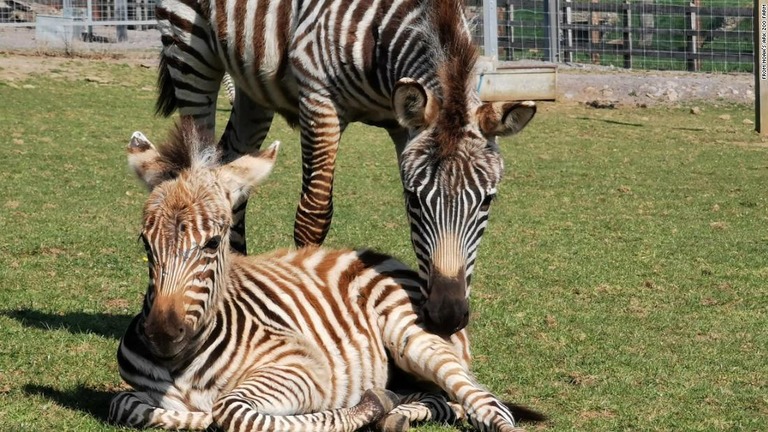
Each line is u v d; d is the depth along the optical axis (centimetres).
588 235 1180
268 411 494
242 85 813
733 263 1056
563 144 1819
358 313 566
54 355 649
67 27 2530
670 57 2597
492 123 571
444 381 543
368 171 1552
